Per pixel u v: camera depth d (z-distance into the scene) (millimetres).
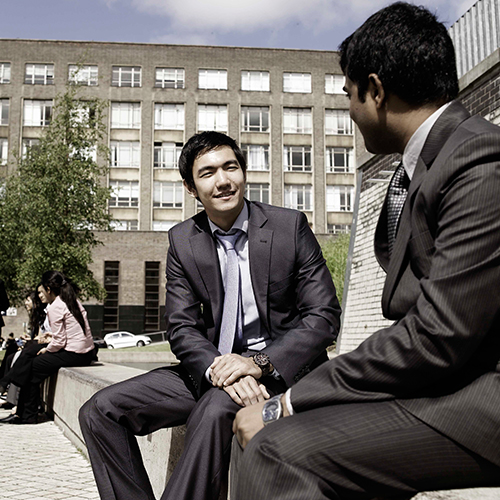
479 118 1313
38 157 23188
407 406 1179
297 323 2172
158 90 45219
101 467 2033
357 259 12859
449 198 1184
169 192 44562
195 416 1843
